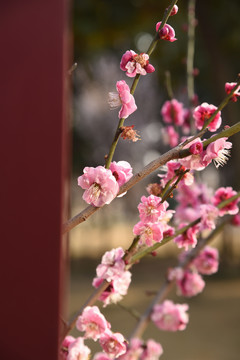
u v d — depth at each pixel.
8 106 0.51
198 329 3.84
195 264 1.02
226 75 5.18
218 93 5.16
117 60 6.97
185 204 1.02
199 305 4.65
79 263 7.04
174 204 3.93
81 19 4.53
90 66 6.21
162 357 3.15
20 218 0.51
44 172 0.51
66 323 0.68
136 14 4.65
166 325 0.99
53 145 0.51
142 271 6.45
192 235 0.76
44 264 0.51
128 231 8.44
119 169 0.63
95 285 0.73
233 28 4.98
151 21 4.88
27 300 0.51
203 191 1.01
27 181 0.51
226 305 4.63
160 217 0.66
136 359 0.98
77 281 5.89
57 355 0.51
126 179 0.62
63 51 0.51
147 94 8.10
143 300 4.80
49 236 0.51
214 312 4.38
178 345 3.44
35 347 0.51
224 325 3.94
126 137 0.63
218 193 0.81
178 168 0.69
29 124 0.51
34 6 0.51
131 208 8.51
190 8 1.18
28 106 0.51
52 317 0.51
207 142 0.62
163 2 4.60
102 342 0.67
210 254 1.02
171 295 5.02
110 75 7.30
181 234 0.77
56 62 0.51
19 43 0.51
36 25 0.51
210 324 3.98
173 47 5.46
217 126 0.72
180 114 1.10
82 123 7.74
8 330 0.51
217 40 5.07
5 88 0.51
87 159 7.08
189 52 1.15
